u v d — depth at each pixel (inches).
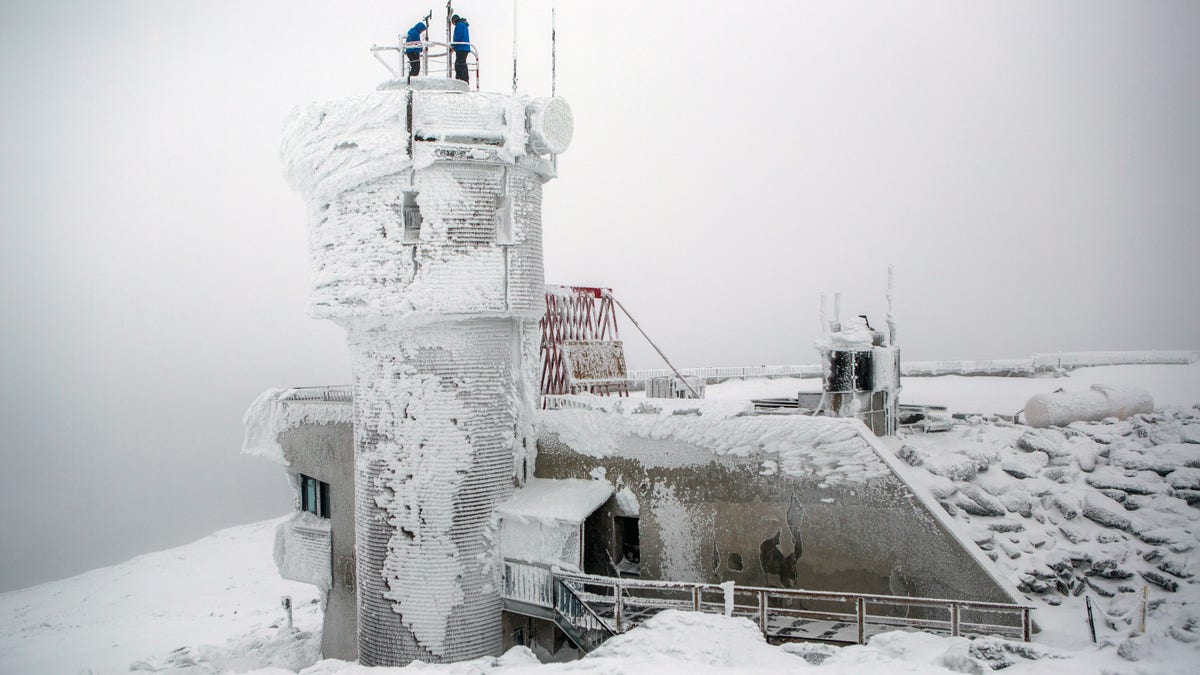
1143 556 690.8
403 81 815.1
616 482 805.9
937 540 658.8
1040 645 539.8
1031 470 813.2
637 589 783.7
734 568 746.2
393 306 746.2
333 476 980.6
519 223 778.2
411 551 757.9
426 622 753.0
